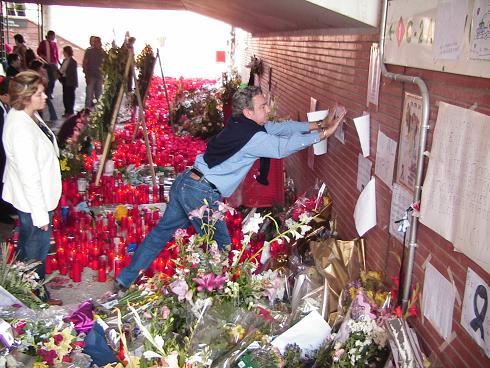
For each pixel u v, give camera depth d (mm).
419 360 2941
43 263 4871
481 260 2686
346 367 3164
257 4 6621
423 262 3422
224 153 4762
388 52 4020
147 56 10352
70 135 8320
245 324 3625
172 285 3570
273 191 6582
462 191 2885
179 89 15586
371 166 4512
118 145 9859
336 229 5480
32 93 4531
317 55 6668
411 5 3574
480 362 2756
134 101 10594
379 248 4262
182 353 3049
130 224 6262
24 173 4504
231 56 21422
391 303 3463
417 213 3410
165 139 10836
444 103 3113
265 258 5000
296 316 3857
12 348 3332
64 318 3830
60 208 6520
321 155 6359
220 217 4195
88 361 3471
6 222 6902
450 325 3062
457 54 2932
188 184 4836
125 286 4969
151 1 15781
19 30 25203
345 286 3971
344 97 5395
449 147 3039
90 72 14438
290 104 8602
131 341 3580
